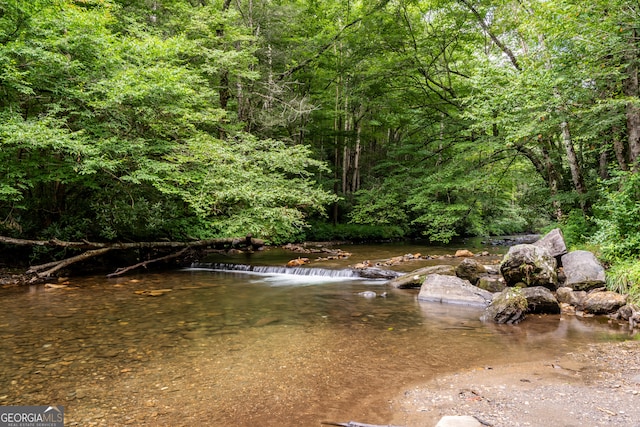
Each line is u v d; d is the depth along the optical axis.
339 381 4.69
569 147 12.55
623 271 8.17
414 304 8.99
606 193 9.54
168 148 12.10
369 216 19.75
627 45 8.27
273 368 5.13
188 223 15.95
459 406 3.95
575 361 5.24
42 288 10.62
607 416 3.61
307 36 23.56
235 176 12.66
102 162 10.15
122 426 3.63
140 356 5.58
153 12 17.11
